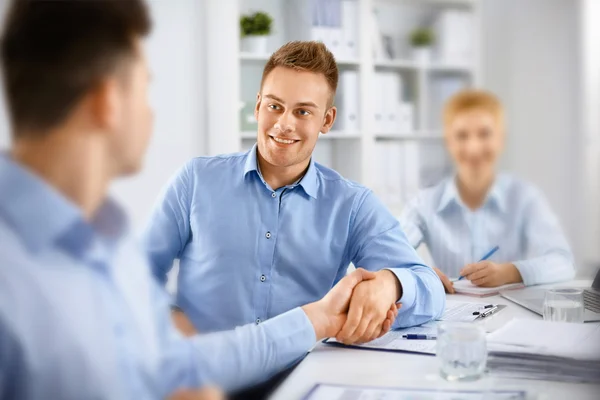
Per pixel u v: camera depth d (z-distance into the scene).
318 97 1.30
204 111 2.62
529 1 2.59
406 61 2.68
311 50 1.31
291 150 1.30
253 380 0.86
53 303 0.51
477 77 2.62
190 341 0.80
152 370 0.63
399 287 1.08
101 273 0.57
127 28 0.55
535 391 0.77
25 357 0.50
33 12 0.53
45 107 0.53
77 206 0.55
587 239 2.24
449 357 0.82
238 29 2.59
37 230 0.52
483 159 1.91
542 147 2.50
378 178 2.57
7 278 0.50
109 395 0.54
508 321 1.12
